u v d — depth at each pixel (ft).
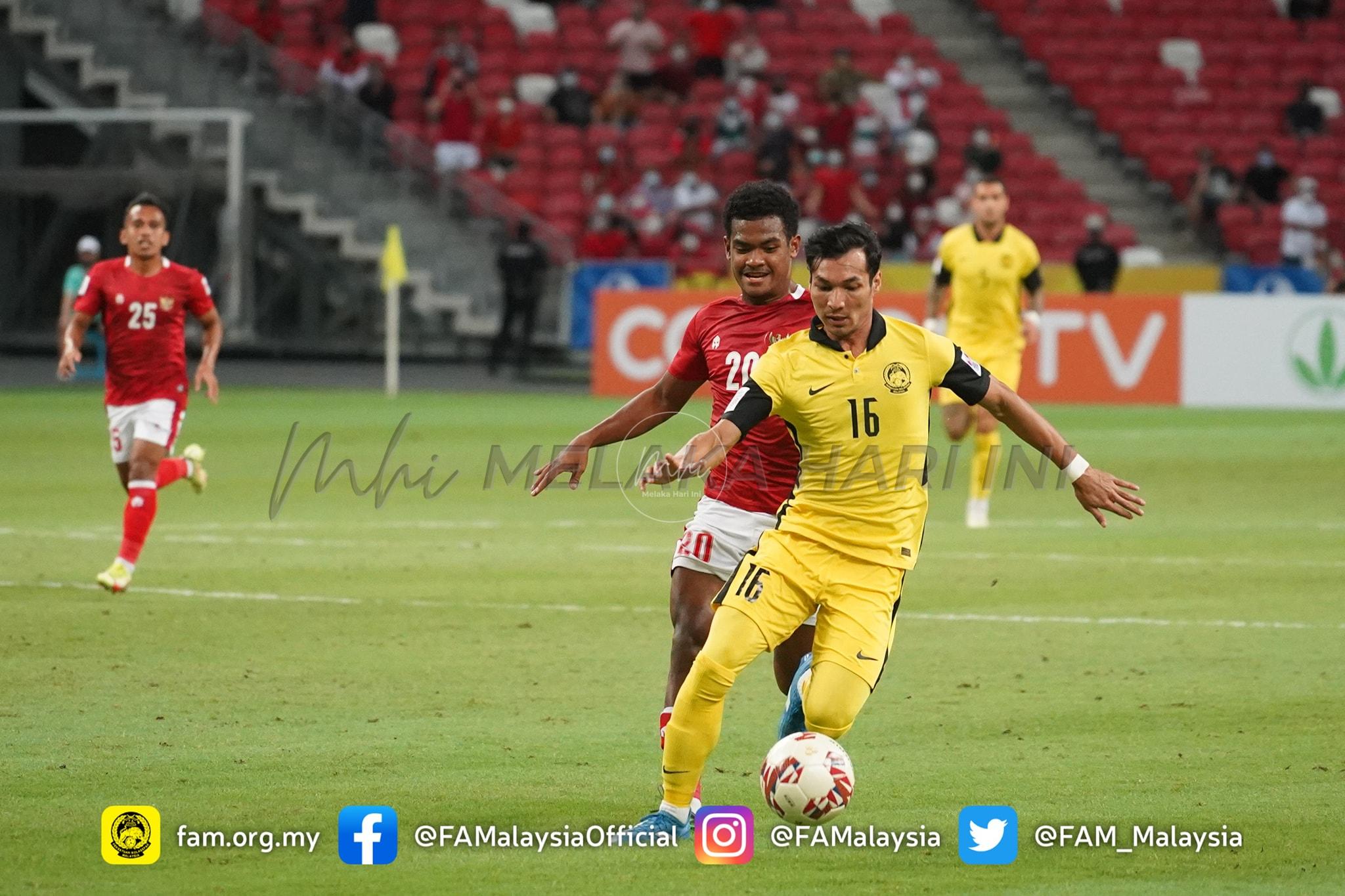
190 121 348.59
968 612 118.73
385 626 112.06
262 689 92.79
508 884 61.31
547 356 336.29
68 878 61.31
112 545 147.23
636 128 370.73
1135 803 71.92
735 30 394.52
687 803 66.80
